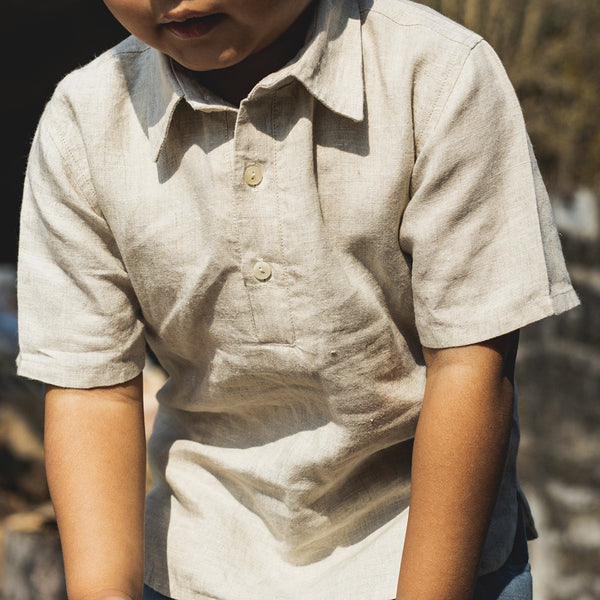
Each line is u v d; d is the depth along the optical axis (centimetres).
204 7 104
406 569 113
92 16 657
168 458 139
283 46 115
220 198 116
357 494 128
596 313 418
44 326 129
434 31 114
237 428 133
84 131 123
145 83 123
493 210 113
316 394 122
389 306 120
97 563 121
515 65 425
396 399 122
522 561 136
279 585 129
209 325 122
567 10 436
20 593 303
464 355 113
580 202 439
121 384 131
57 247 128
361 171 114
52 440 128
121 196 122
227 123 116
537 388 405
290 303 116
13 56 667
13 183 679
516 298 112
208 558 132
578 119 434
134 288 126
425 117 112
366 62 116
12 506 358
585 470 379
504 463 115
